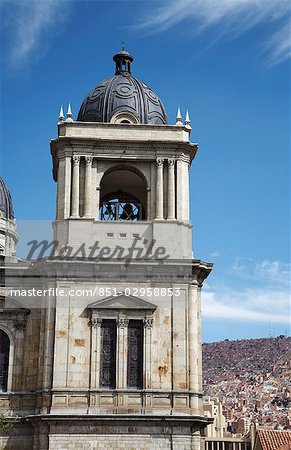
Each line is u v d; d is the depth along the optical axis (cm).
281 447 8094
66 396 5131
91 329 5303
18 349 5497
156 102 6169
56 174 6312
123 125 5825
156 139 5775
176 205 5688
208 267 5538
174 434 5075
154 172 5769
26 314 5559
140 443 5050
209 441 9088
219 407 12875
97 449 5019
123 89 6100
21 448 5225
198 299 5544
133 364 5284
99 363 5244
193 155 5966
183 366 5256
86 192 5656
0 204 7662
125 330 5325
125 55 6400
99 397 5150
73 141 5722
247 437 9412
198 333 5447
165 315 5372
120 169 5897
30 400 5350
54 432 5034
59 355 5219
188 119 5953
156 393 5184
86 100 6200
